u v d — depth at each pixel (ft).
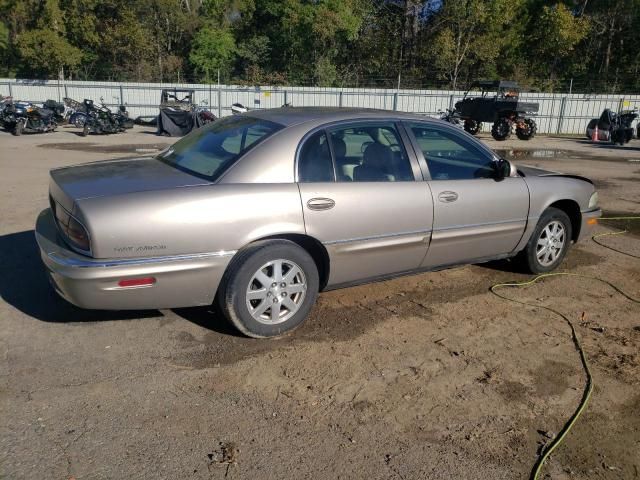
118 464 9.04
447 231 15.33
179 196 11.85
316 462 9.29
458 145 16.01
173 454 9.33
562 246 18.65
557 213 18.07
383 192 14.08
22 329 13.39
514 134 91.20
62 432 9.75
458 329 14.29
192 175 12.91
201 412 10.48
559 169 47.26
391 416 10.59
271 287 12.95
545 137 92.17
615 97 103.09
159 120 72.23
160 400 10.80
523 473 9.25
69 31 127.65
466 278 18.03
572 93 114.21
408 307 15.56
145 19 140.67
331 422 10.34
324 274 14.03
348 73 136.26
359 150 14.21
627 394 11.58
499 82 79.00
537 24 133.69
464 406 10.98
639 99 102.78
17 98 102.78
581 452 9.78
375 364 12.39
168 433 9.85
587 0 137.59
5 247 19.52
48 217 13.82
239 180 12.48
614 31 137.90
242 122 14.60
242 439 9.78
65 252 11.76
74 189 12.12
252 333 13.00
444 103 103.96
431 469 9.25
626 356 13.16
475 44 126.41
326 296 16.07
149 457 9.23
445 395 11.33
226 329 13.73
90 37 127.34
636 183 39.88
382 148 14.55
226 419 10.30
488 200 16.03
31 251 19.13
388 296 16.30
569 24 127.34
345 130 14.05
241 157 12.76
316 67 128.47
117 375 11.60
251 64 134.82
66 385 11.16
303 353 12.75
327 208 13.21
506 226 16.67
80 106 86.33
